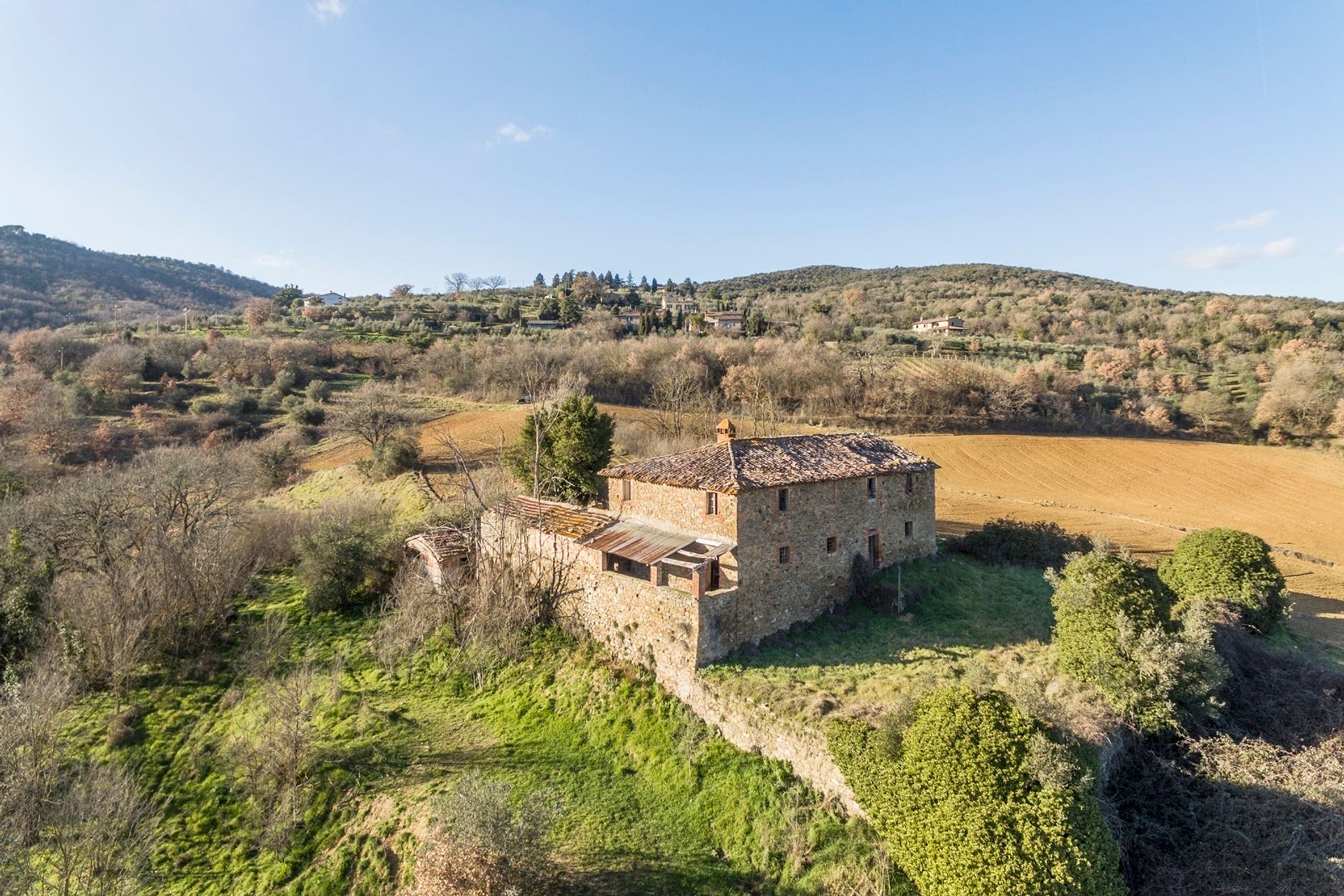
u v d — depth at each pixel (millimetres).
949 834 12836
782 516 23828
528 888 14766
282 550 36969
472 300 152750
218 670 27156
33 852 17719
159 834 18984
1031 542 31672
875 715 16922
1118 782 16047
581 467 37125
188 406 67438
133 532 31891
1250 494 50031
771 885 15195
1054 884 11867
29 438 49156
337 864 17344
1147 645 17078
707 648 20844
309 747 20938
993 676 17922
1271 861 13828
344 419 57594
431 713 23047
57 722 21906
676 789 18125
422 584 29219
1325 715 17953
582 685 22703
